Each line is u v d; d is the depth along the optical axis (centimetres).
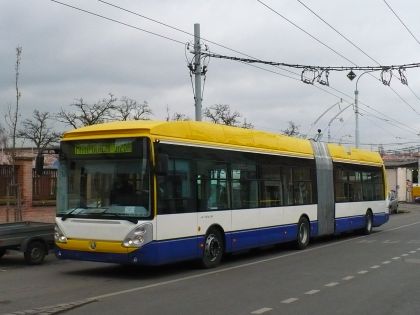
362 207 2253
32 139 5384
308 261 1435
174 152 1190
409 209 5622
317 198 1864
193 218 1233
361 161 2273
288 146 1711
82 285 1064
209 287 1038
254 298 930
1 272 1266
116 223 1116
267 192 1560
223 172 1362
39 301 902
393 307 866
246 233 1438
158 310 832
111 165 1153
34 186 2158
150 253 1103
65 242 1172
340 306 870
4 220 2045
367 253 1620
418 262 1405
